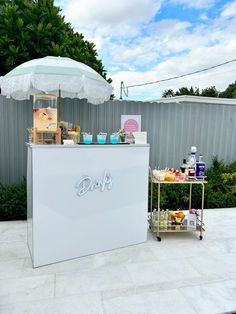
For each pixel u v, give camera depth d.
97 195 2.76
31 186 2.47
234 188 4.71
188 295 2.11
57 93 3.47
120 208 2.93
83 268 2.51
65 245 2.63
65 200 2.57
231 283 2.29
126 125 3.93
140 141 3.08
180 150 4.89
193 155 3.39
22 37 4.38
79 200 2.65
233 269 2.54
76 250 2.71
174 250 2.95
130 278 2.35
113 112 4.45
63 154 2.50
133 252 2.88
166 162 4.83
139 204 3.07
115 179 2.86
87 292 2.12
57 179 2.50
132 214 3.03
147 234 3.41
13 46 4.33
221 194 4.65
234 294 2.13
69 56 5.05
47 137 2.75
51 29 4.60
